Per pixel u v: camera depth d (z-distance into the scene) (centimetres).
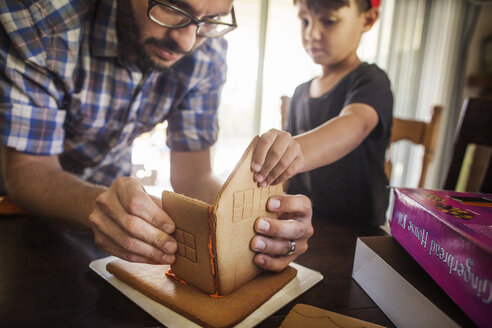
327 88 99
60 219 62
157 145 195
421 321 37
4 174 71
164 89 90
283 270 52
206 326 38
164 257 46
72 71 72
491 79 219
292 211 51
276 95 205
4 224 67
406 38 216
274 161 45
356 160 96
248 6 191
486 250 30
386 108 81
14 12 59
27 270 50
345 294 48
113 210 46
